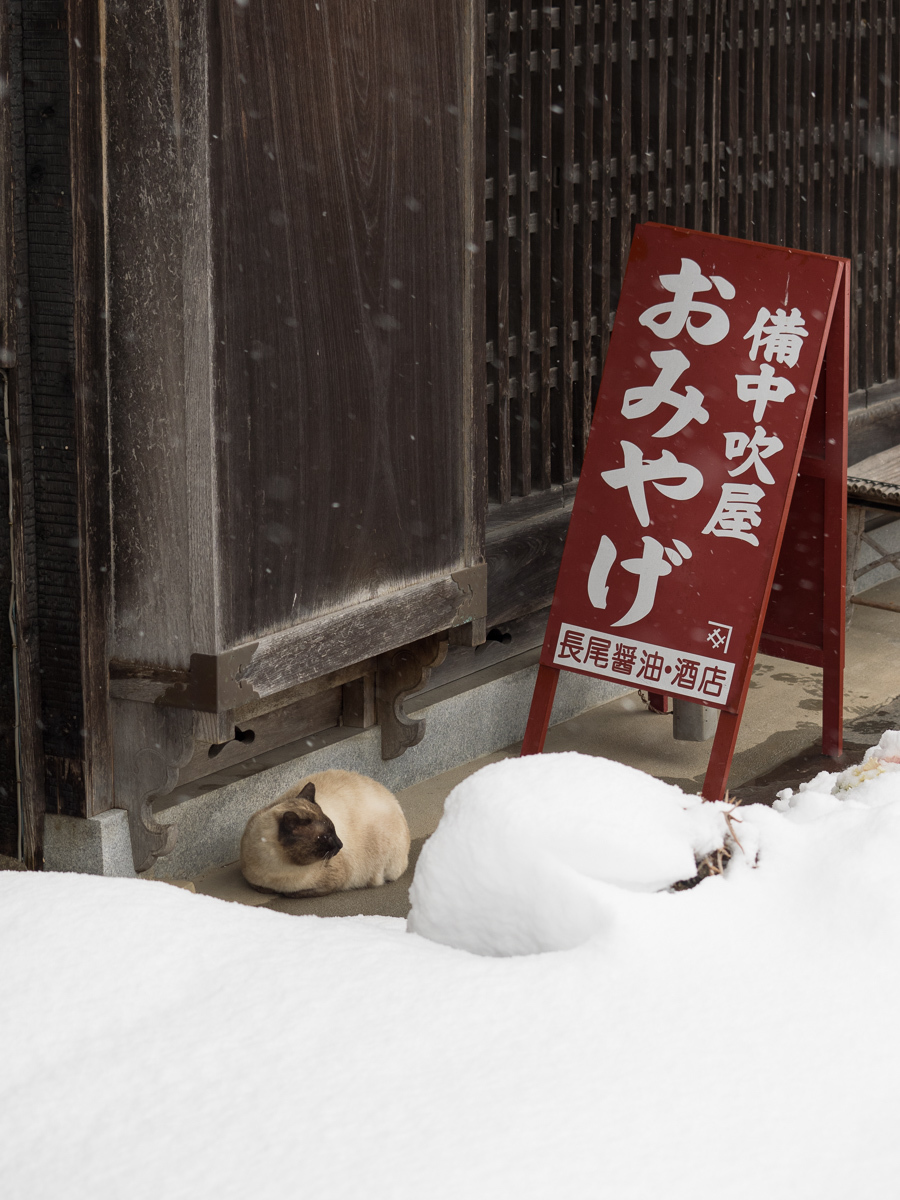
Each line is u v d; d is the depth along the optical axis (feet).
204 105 10.55
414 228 12.84
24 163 11.10
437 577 13.91
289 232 11.55
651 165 18.98
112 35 10.73
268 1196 3.31
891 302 25.25
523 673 18.04
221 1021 4.01
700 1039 3.85
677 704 17.88
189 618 11.60
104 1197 3.40
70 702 12.11
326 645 12.56
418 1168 3.35
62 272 11.17
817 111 22.52
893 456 24.61
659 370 15.26
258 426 11.56
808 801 5.29
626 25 17.67
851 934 4.22
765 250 14.84
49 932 4.51
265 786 14.57
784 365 14.65
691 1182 3.35
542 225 17.06
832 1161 3.45
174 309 11.02
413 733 15.71
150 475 11.48
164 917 4.61
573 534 15.65
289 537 12.08
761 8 20.38
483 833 4.74
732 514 14.80
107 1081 3.79
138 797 12.43
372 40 12.01
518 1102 3.60
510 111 16.49
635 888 4.53
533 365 17.79
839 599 16.70
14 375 11.37
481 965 4.26
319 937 4.50
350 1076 3.71
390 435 13.00
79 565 11.71
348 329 12.30
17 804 12.32
